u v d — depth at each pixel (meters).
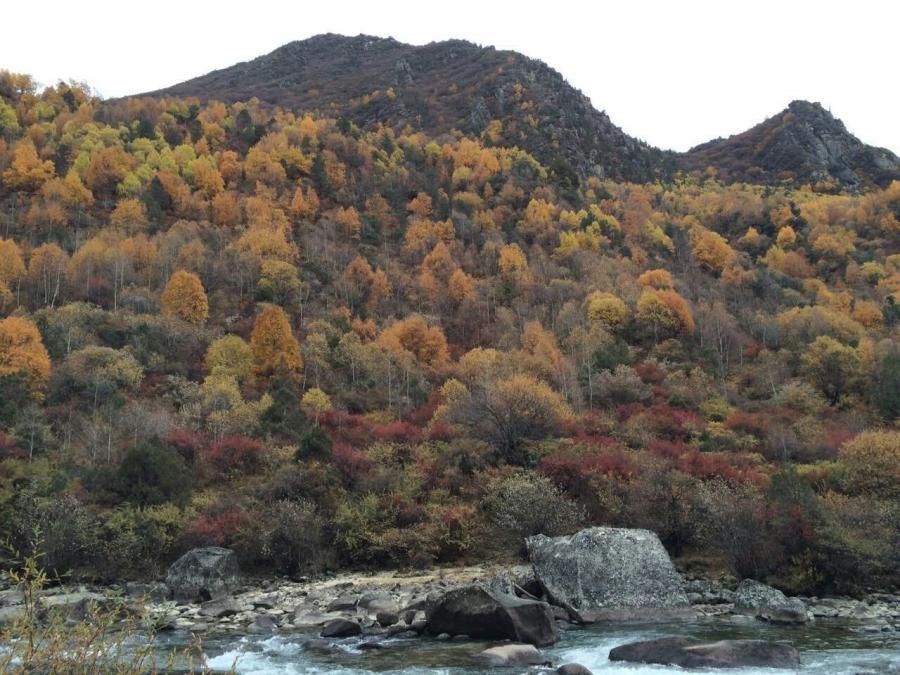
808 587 26.50
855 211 150.38
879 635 20.25
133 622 7.89
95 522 34.06
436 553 35.47
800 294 105.88
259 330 69.75
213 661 19.05
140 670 7.09
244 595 29.89
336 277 97.19
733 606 25.30
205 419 54.03
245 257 94.06
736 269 112.44
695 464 39.06
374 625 23.27
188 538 34.69
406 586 29.70
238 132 156.50
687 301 91.19
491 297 96.75
